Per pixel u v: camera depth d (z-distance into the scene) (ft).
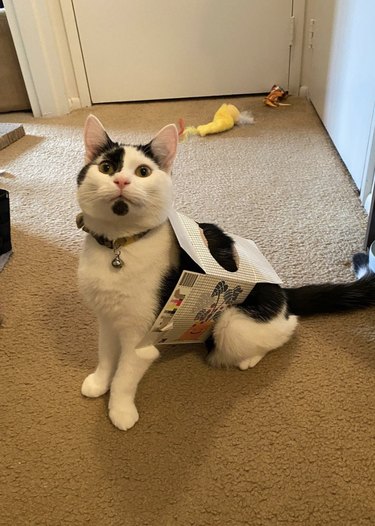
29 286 4.44
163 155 2.85
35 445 3.08
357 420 3.19
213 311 3.22
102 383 3.38
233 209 5.53
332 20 6.68
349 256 4.71
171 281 2.92
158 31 8.11
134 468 2.93
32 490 2.83
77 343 3.84
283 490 2.80
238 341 3.34
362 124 5.40
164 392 3.42
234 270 3.26
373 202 4.40
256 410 3.28
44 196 5.89
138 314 2.89
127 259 2.82
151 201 2.67
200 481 2.86
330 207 5.49
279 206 5.55
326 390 3.41
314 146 6.91
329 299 3.92
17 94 8.51
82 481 2.87
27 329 3.97
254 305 3.37
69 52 8.23
